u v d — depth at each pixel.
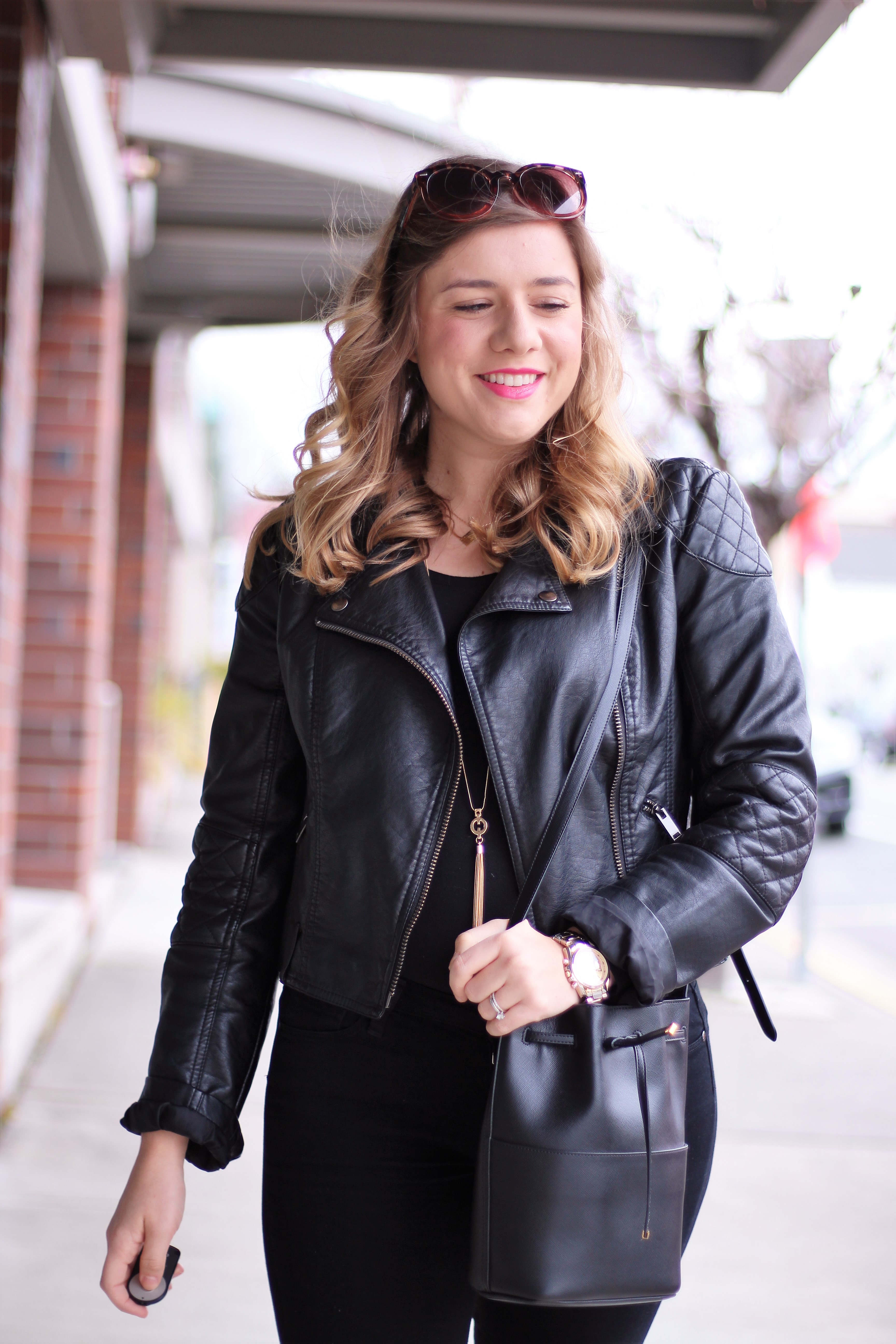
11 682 3.87
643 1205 1.25
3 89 3.59
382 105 6.21
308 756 1.45
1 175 3.59
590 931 1.25
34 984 4.84
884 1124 4.30
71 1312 2.81
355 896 1.40
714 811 1.36
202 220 7.65
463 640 1.39
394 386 1.56
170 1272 1.42
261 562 1.58
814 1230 3.44
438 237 1.43
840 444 5.85
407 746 1.39
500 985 1.23
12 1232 3.21
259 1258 3.16
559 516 1.45
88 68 4.73
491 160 1.45
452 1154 1.42
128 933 7.00
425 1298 1.42
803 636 7.19
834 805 13.62
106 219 5.81
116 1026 5.14
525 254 1.41
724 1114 4.39
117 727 10.05
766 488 6.02
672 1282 1.26
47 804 6.52
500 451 1.50
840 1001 6.11
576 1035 1.27
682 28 4.32
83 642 6.49
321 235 7.68
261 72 6.03
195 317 9.34
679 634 1.42
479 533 1.44
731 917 1.29
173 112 6.05
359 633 1.43
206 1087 1.44
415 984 1.40
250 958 1.50
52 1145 3.83
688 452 6.35
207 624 26.67
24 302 3.76
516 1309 1.37
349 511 1.48
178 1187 1.43
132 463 10.12
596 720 1.36
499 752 1.36
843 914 9.02
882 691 34.56
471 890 1.38
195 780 19.05
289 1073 1.46
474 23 4.39
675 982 1.26
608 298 1.50
